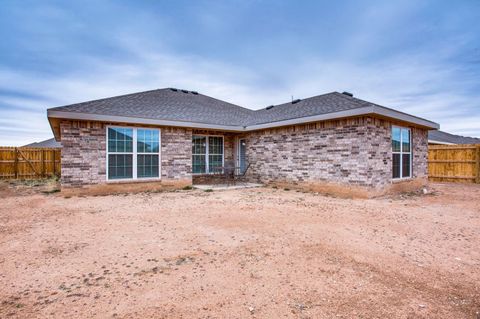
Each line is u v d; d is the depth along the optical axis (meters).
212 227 5.14
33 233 4.75
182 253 3.79
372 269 3.27
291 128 10.62
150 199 8.40
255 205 7.33
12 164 15.13
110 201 8.02
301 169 10.21
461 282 2.96
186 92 17.38
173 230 4.95
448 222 5.61
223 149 13.51
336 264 3.41
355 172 8.48
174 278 3.02
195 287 2.81
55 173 15.98
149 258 3.61
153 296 2.63
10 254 3.75
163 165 10.53
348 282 2.92
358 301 2.54
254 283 2.90
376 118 8.67
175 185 10.78
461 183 13.84
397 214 6.30
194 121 10.94
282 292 2.71
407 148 10.59
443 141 18.77
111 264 3.42
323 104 10.67
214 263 3.44
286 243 4.21
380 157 8.86
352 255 3.72
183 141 11.02
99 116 8.95
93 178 9.21
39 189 10.78
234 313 2.34
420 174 11.37
